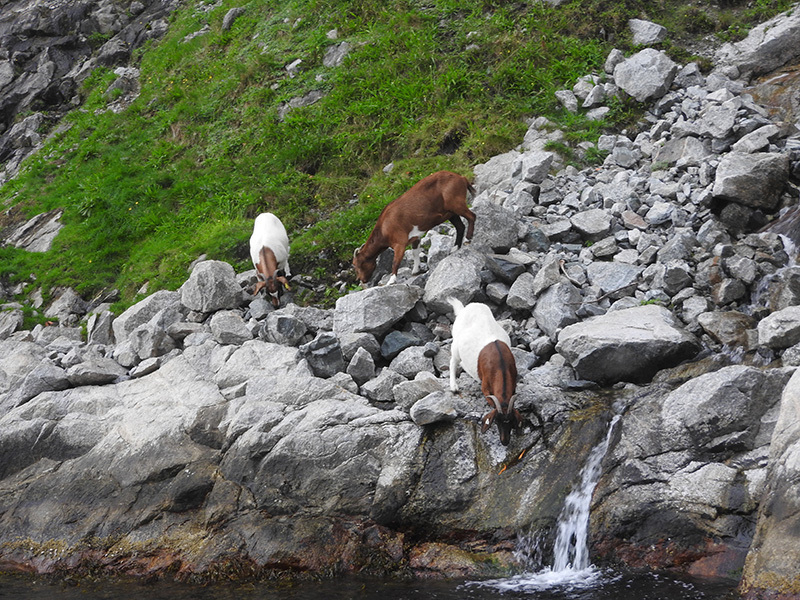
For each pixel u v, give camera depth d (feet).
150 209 47.11
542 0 48.32
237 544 23.44
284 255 34.35
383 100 46.21
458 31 48.93
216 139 50.80
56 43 70.74
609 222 32.24
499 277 30.37
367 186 41.50
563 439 23.76
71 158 57.57
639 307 27.35
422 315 30.50
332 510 23.72
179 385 29.09
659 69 40.57
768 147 33.81
